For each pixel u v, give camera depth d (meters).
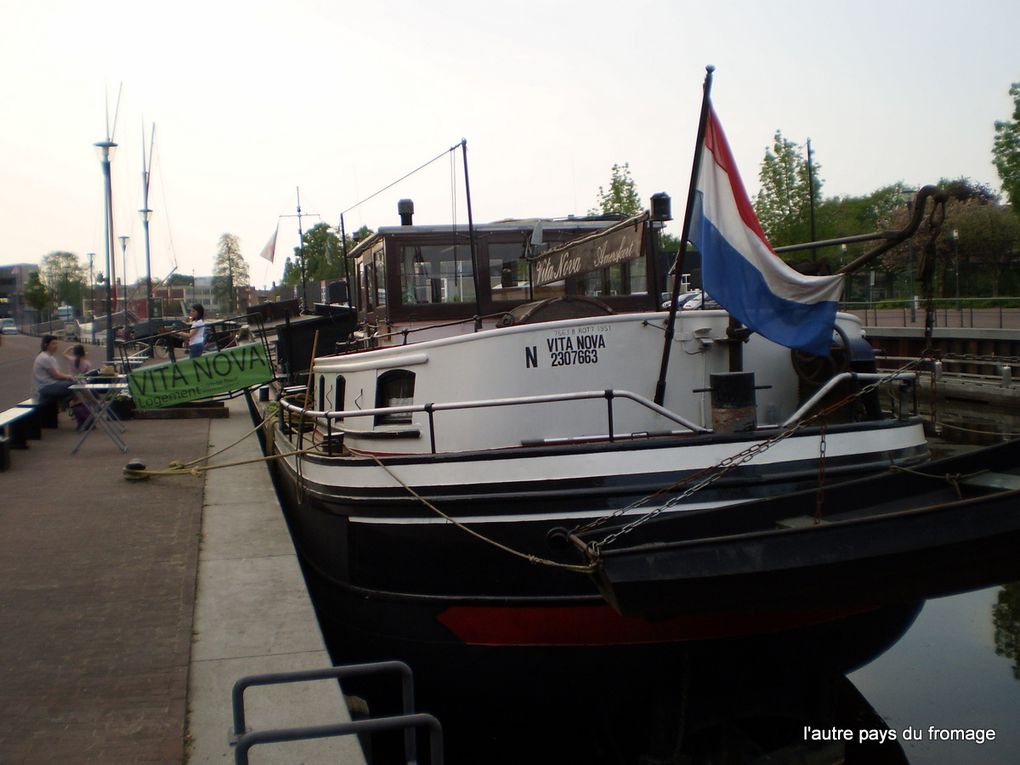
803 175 28.20
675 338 7.17
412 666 7.03
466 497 6.46
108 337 24.27
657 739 6.45
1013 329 26.88
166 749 4.68
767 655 6.43
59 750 4.64
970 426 20.17
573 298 7.86
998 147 32.41
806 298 6.38
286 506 10.88
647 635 6.30
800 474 6.24
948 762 7.24
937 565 5.20
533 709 6.87
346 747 4.77
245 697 5.25
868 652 6.81
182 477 10.88
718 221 6.32
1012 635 9.98
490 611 6.54
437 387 7.41
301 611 6.47
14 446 12.93
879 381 6.41
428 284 9.80
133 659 5.70
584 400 7.09
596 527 6.18
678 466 6.21
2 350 41.81
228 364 12.74
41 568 7.41
